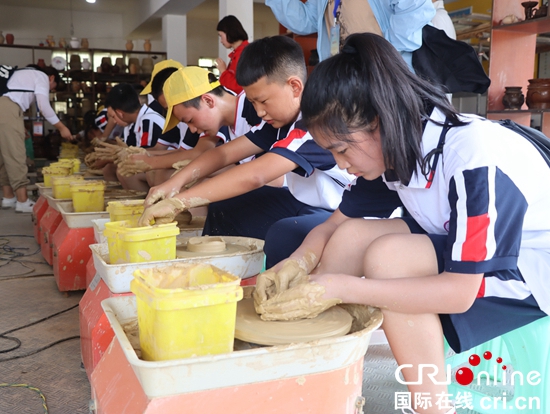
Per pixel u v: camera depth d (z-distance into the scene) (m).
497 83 3.13
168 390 0.82
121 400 0.91
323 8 2.58
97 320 1.37
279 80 1.51
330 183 1.82
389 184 1.23
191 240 1.66
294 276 1.12
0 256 3.23
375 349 1.82
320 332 0.96
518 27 2.99
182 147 2.86
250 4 5.46
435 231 1.16
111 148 2.98
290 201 2.01
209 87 2.00
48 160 7.66
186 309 0.84
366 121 0.94
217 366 0.84
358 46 0.96
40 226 3.19
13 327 2.04
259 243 1.69
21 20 11.09
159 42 11.80
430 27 2.17
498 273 1.04
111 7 11.20
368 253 1.06
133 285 0.91
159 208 1.51
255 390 0.88
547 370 1.13
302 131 1.57
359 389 1.01
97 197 2.41
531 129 1.17
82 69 8.91
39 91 4.71
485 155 0.97
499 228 0.96
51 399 1.46
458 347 1.04
